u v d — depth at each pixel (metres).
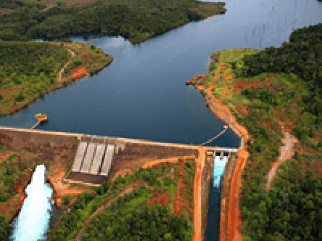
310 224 121.69
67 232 133.75
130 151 172.62
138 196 143.12
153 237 124.31
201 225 137.25
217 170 160.75
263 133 173.88
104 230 128.25
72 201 154.25
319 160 152.00
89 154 175.50
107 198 146.00
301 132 168.50
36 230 144.50
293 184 141.12
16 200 156.12
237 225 135.75
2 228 141.62
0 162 174.12
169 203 140.12
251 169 154.25
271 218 130.00
